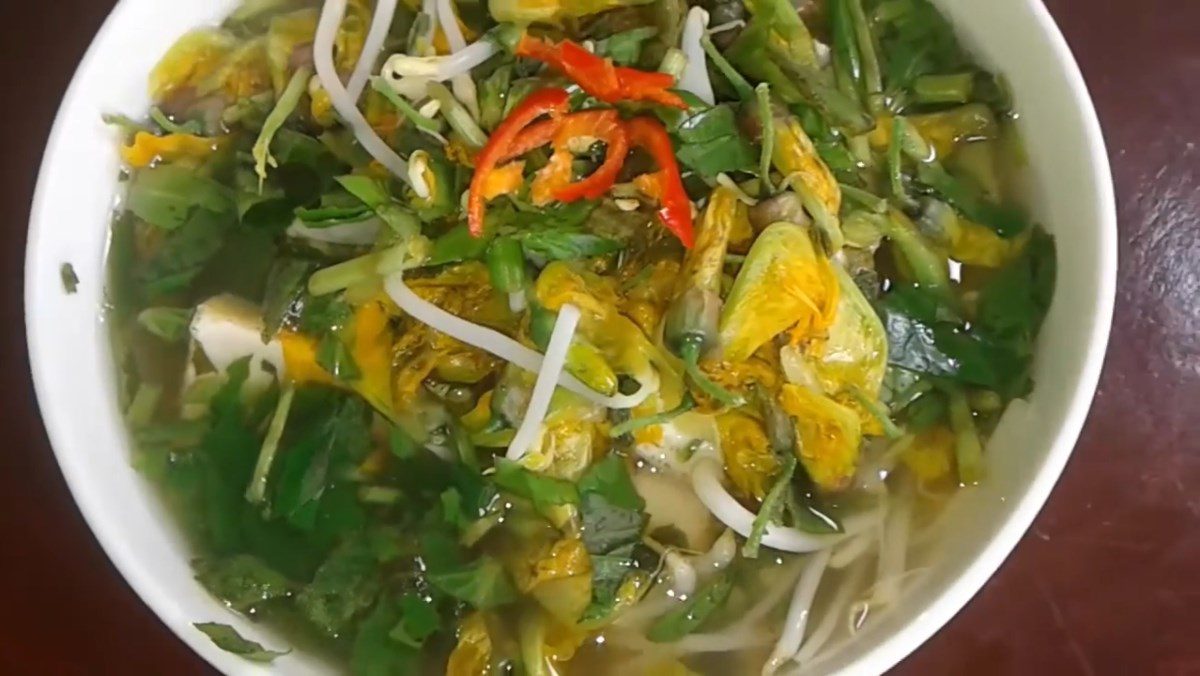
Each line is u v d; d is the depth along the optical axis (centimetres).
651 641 25
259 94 28
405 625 25
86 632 28
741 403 25
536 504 25
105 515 25
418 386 26
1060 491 28
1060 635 28
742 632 25
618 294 25
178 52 28
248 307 27
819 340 24
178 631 24
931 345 26
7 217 30
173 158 27
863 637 24
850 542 26
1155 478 28
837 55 26
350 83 27
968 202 26
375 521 26
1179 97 30
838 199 25
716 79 26
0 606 29
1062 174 25
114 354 27
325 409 26
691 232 24
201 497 26
